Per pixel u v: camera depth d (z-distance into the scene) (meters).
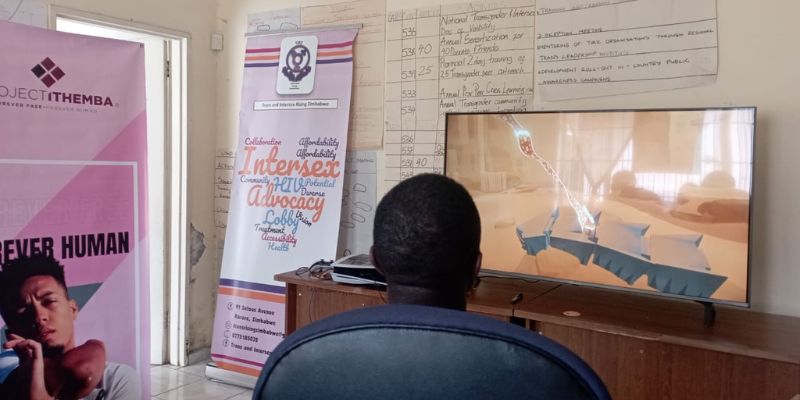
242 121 3.65
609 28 2.59
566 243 2.39
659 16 2.48
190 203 3.80
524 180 2.48
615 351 2.03
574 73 2.69
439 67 3.06
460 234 0.89
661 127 2.20
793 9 2.24
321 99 3.40
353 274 2.59
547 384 0.70
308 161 3.42
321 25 3.48
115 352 2.99
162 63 3.74
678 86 2.46
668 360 1.94
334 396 0.75
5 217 2.59
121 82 2.99
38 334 2.71
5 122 2.58
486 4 2.91
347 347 0.74
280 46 3.54
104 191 2.93
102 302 2.93
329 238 3.31
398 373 0.72
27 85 2.65
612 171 2.29
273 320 3.46
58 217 2.76
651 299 2.41
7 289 2.61
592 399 0.70
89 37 2.86
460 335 0.72
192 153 3.79
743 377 1.82
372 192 3.33
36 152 2.68
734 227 2.07
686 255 2.15
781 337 1.92
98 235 2.91
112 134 2.96
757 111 2.30
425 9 3.10
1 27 2.57
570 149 2.38
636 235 2.25
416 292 0.90
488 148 2.56
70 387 2.81
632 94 2.56
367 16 3.30
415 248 0.88
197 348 3.93
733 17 2.34
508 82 2.87
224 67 3.90
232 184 3.68
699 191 2.13
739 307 2.20
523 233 2.48
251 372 3.53
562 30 2.71
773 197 2.28
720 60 2.37
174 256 3.81
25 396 2.67
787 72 2.25
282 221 3.47
